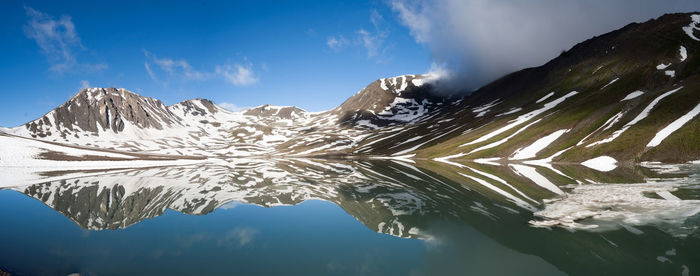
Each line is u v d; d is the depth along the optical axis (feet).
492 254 50.42
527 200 90.89
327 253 53.42
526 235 59.11
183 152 588.09
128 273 46.83
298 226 72.18
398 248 55.11
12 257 54.80
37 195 126.52
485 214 76.23
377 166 256.73
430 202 94.32
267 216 83.35
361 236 63.00
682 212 67.67
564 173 155.63
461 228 65.26
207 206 98.84
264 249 56.49
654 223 61.67
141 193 128.47
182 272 46.75
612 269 43.37
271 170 244.22
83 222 80.59
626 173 141.79
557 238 56.70
